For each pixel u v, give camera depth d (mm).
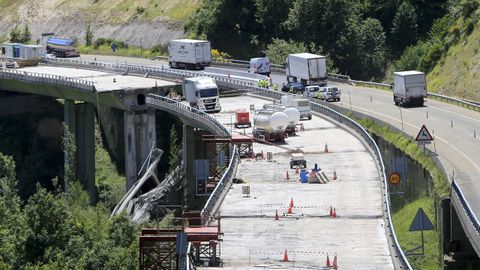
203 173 179625
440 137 192250
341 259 118438
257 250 121938
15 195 185375
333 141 190500
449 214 137000
